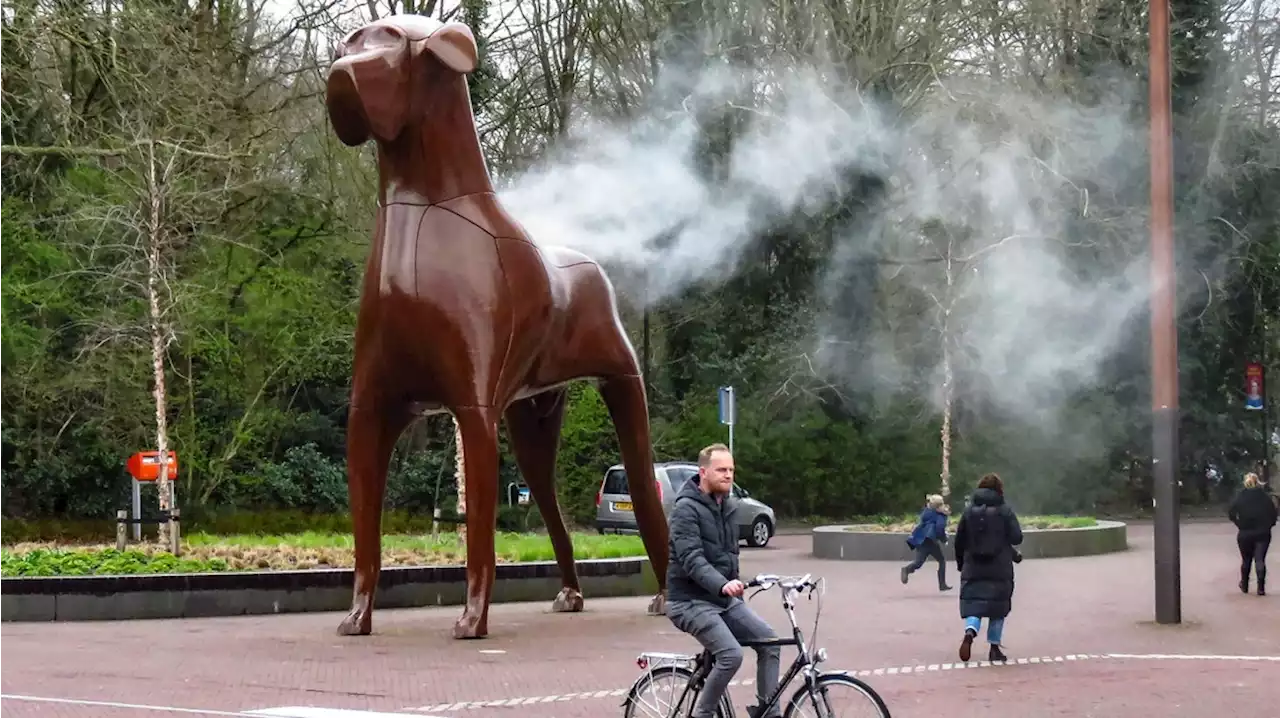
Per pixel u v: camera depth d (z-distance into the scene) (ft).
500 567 54.44
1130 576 68.90
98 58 81.97
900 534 82.64
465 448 41.11
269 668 35.50
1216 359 137.18
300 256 95.20
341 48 41.27
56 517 91.30
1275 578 67.46
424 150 41.27
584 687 32.53
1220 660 38.52
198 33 87.04
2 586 47.14
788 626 47.29
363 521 42.96
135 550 54.54
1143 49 116.78
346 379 102.47
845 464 123.54
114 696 30.78
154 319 66.08
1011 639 43.42
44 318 84.12
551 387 46.47
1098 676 35.32
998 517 37.86
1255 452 142.10
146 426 86.69
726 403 82.02
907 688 33.22
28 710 28.76
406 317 40.86
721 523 22.75
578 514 111.04
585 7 109.81
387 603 51.83
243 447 94.84
